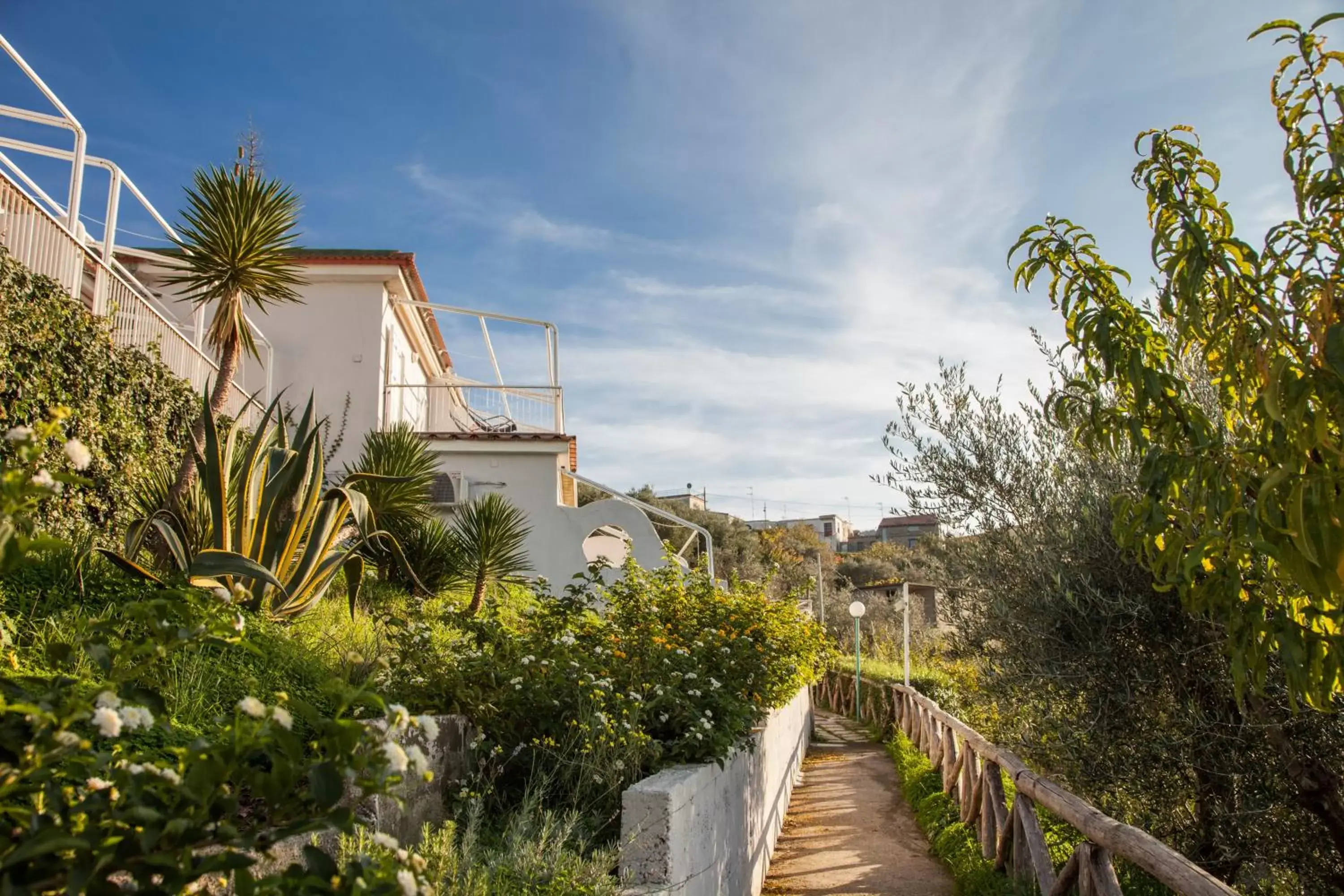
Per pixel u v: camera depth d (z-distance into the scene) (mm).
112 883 1587
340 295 15523
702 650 7656
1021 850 6391
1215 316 3451
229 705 4293
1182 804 5672
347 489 7020
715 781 6215
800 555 56438
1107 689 5598
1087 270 3914
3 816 1715
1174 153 3613
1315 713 4781
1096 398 3900
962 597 6754
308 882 1717
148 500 7207
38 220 7660
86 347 7840
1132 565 5391
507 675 5617
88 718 1782
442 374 22125
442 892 3424
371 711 4938
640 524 15055
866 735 21344
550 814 4453
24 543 1777
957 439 6555
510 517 10875
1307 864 5070
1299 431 2854
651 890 4516
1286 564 2830
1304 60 3162
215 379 11508
